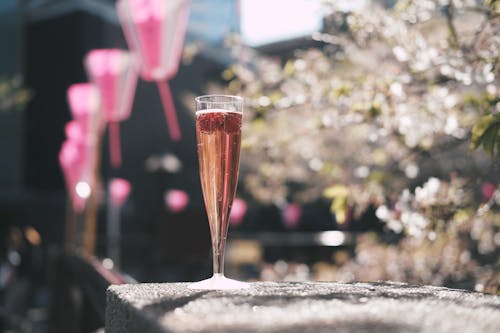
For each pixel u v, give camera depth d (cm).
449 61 159
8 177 1599
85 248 448
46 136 1611
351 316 58
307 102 218
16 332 480
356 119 195
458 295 77
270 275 532
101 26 1581
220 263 101
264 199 378
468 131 177
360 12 191
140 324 63
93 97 454
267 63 278
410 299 72
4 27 1559
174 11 265
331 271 442
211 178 101
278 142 245
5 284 529
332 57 239
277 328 52
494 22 142
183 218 369
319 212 1088
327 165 271
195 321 56
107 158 1525
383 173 200
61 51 1588
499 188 162
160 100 1647
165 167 1288
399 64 203
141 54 269
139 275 710
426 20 187
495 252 208
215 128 101
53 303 315
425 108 178
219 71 1455
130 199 1568
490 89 153
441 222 169
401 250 229
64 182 1602
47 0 1559
